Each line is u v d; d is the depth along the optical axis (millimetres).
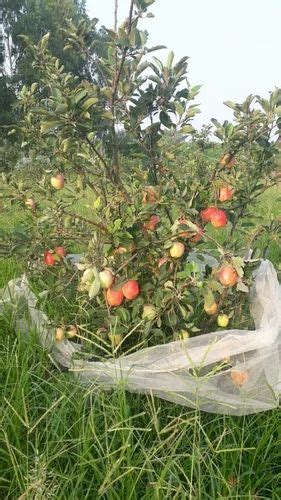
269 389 1308
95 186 1708
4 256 1655
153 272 1506
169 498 1021
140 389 1328
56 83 1558
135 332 1538
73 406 1277
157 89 1524
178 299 1414
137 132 1549
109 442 1181
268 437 1237
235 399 1298
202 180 1521
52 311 1712
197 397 1199
